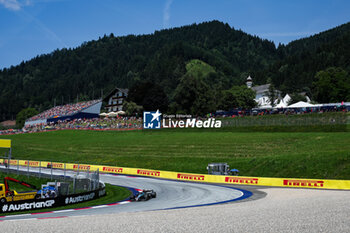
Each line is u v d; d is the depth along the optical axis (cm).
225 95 11656
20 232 1105
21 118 17138
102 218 1427
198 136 7131
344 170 3762
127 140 7494
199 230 1030
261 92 15312
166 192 3094
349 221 1096
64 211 2016
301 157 4406
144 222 1238
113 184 3941
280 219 1183
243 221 1171
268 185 3656
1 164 5859
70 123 10625
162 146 6550
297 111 7800
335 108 7381
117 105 13600
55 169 5544
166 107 11606
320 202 1747
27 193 2650
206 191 3064
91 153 6625
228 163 4853
